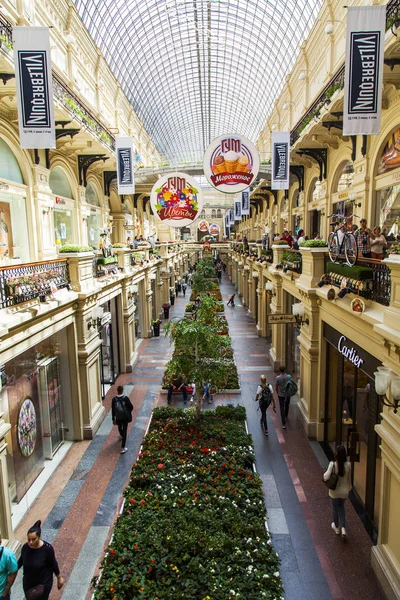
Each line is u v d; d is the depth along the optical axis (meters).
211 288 34.66
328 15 15.56
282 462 9.98
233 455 9.23
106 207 20.61
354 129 8.36
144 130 36.53
